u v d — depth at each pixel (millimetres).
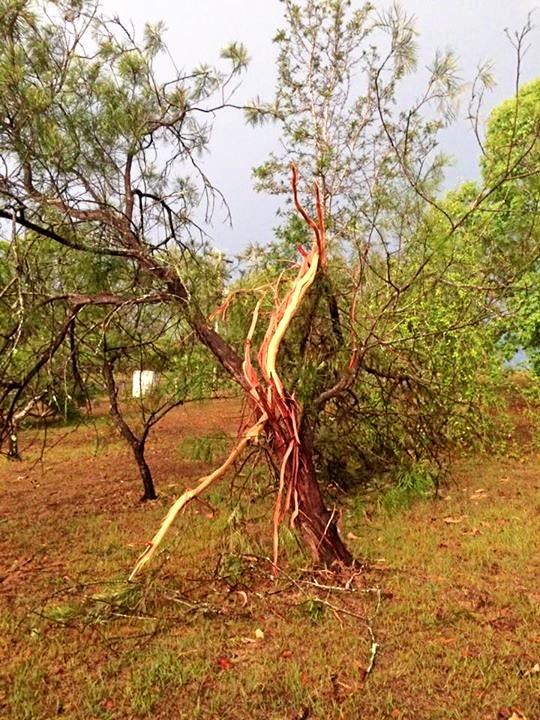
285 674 3109
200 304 4820
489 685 3012
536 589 4086
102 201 4391
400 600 3918
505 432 8680
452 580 4211
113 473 7906
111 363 6066
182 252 4707
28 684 3023
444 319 5828
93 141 4254
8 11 3936
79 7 4391
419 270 4270
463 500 6125
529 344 8562
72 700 2924
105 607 3701
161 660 3217
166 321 5312
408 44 4152
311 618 3678
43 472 7691
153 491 6535
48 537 5293
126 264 4578
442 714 2809
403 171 4242
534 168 4051
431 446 6082
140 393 6695
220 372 5750
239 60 4844
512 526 5328
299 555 4531
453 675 3104
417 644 3395
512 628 3592
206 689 3006
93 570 4492
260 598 3932
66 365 4590
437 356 5965
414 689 3004
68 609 3674
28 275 4195
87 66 4492
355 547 4812
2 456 8992
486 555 4621
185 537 5098
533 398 8422
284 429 4156
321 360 4648
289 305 4227
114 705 2895
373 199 4555
